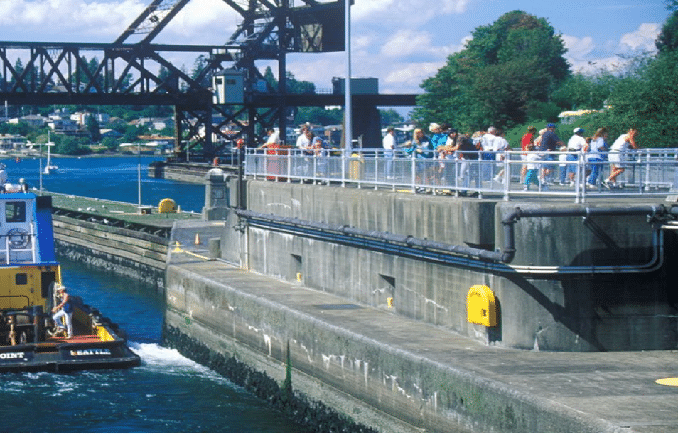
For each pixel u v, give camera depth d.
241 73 186.12
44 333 37.69
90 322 40.06
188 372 39.38
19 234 40.47
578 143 36.16
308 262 39.72
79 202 101.50
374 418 28.81
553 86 131.12
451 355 26.81
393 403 27.83
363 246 35.19
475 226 28.34
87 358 36.75
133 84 179.62
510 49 150.88
